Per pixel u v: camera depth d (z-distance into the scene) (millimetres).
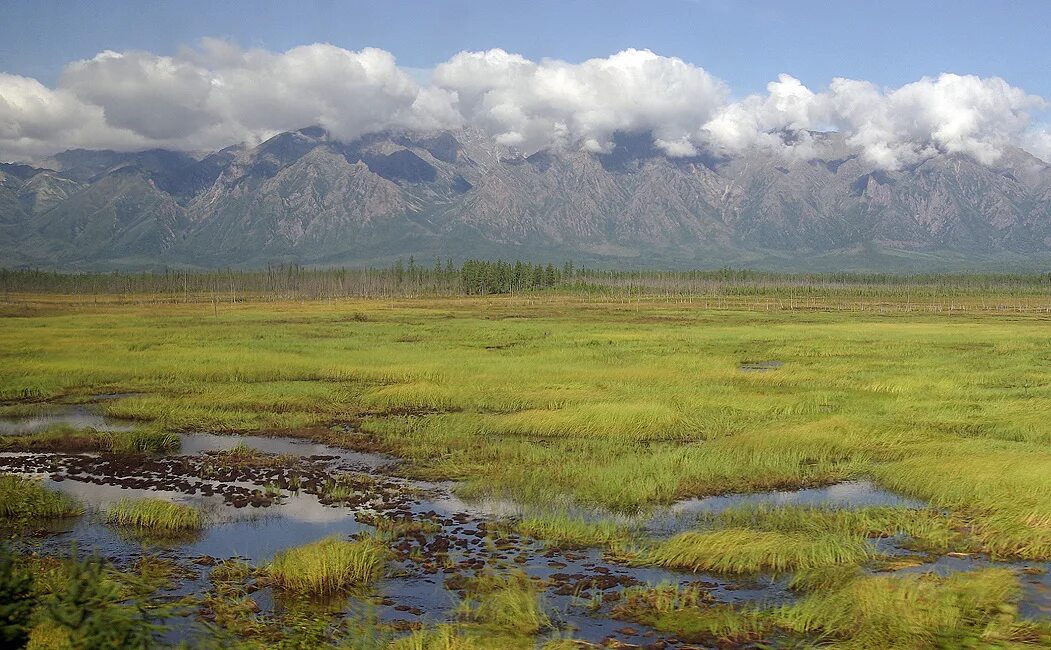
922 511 22406
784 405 38812
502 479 26016
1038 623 14797
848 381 47312
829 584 17109
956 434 32500
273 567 17625
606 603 16438
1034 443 30500
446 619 15633
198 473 27328
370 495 24531
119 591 14875
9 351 60188
